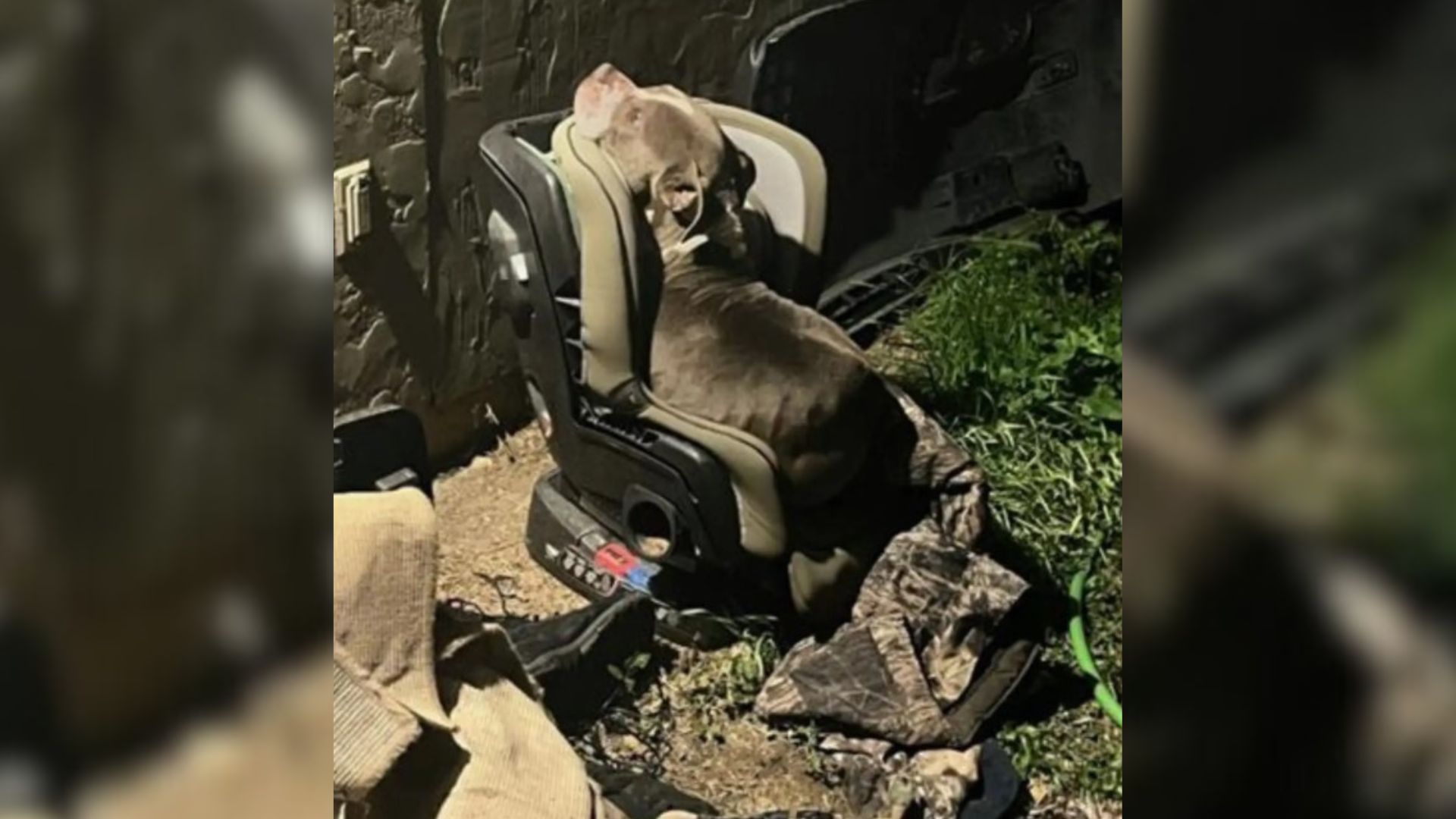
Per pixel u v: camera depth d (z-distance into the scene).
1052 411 3.87
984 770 2.78
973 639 2.92
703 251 2.94
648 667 3.00
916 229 4.57
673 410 2.92
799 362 2.88
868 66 4.29
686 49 4.07
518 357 3.72
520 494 3.61
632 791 2.61
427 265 3.52
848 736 2.81
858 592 2.97
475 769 1.90
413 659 1.89
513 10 3.57
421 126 3.42
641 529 3.12
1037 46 4.66
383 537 1.88
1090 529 3.47
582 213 2.88
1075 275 4.38
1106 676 3.07
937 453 3.02
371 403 3.44
